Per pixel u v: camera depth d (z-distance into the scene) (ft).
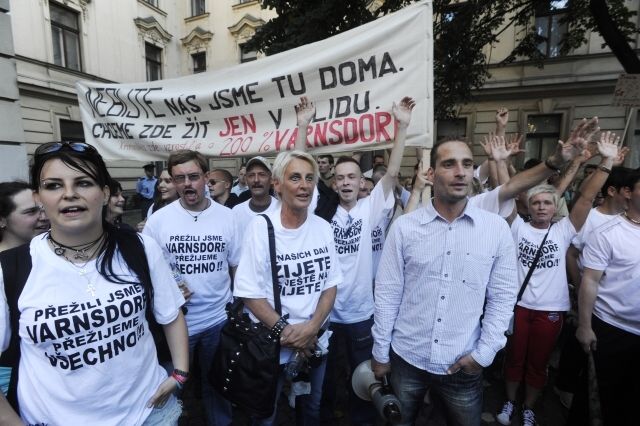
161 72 54.39
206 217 8.02
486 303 5.76
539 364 8.25
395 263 6.07
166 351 5.30
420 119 8.20
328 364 8.27
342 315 7.97
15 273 3.92
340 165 8.18
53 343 3.91
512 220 9.00
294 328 5.73
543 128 35.73
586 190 7.97
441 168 5.43
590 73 32.78
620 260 6.77
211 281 7.91
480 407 5.85
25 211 6.48
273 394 5.64
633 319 6.75
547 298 8.17
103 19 43.83
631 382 6.88
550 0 25.09
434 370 5.72
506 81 35.73
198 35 55.47
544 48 34.32
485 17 25.49
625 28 23.77
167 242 7.72
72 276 4.04
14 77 12.22
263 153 10.03
